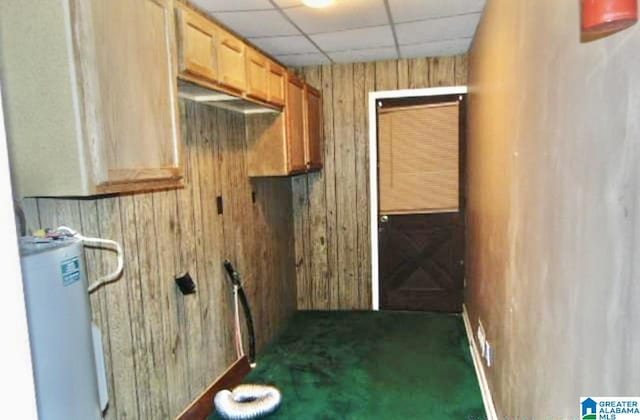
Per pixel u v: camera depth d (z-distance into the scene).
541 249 1.56
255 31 3.23
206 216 2.90
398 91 4.36
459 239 4.42
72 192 1.40
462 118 4.26
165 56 1.84
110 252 2.03
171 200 2.52
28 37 1.36
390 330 4.14
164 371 2.43
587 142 1.12
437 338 3.92
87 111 1.39
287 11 2.80
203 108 2.87
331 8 2.78
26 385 0.64
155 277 2.36
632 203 0.88
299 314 4.66
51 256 1.32
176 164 1.92
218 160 3.08
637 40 0.86
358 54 4.05
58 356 1.33
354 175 4.57
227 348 3.18
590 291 1.10
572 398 1.24
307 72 4.52
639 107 0.85
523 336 1.86
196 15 2.15
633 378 0.88
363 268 4.67
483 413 2.76
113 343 2.04
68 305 1.38
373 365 3.44
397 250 4.57
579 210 1.18
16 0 1.35
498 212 2.46
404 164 4.45
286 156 3.49
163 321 2.43
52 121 1.38
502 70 2.32
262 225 3.87
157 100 1.78
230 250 3.25
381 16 2.98
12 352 0.62
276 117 3.46
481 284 3.17
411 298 4.62
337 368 3.41
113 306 2.04
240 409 2.73
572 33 1.23
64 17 1.34
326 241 4.71
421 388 3.08
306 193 4.69
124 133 1.57
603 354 1.02
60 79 1.36
